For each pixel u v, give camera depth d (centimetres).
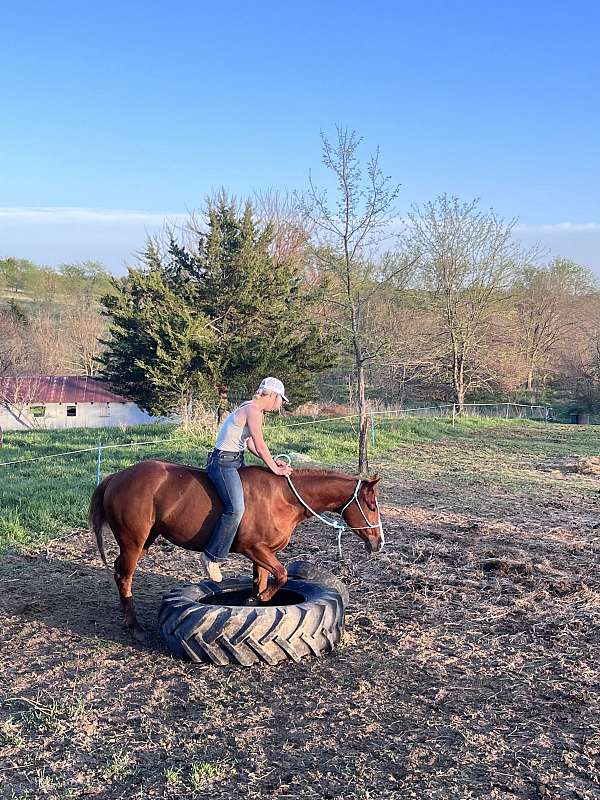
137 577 819
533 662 584
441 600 733
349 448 1838
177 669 562
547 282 4019
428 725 474
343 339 1602
